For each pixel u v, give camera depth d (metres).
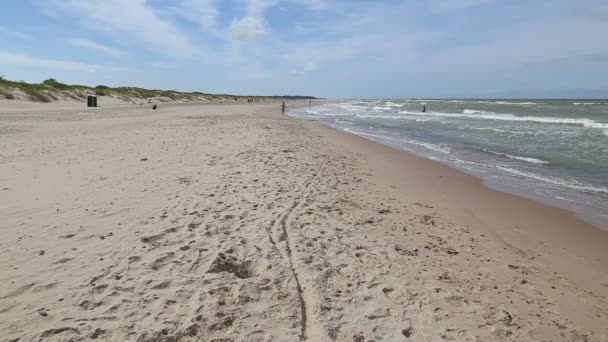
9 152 10.07
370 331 3.30
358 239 5.36
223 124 21.61
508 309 3.88
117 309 3.24
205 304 3.44
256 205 6.34
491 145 15.88
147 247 4.44
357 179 9.34
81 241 4.48
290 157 11.32
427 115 36.16
